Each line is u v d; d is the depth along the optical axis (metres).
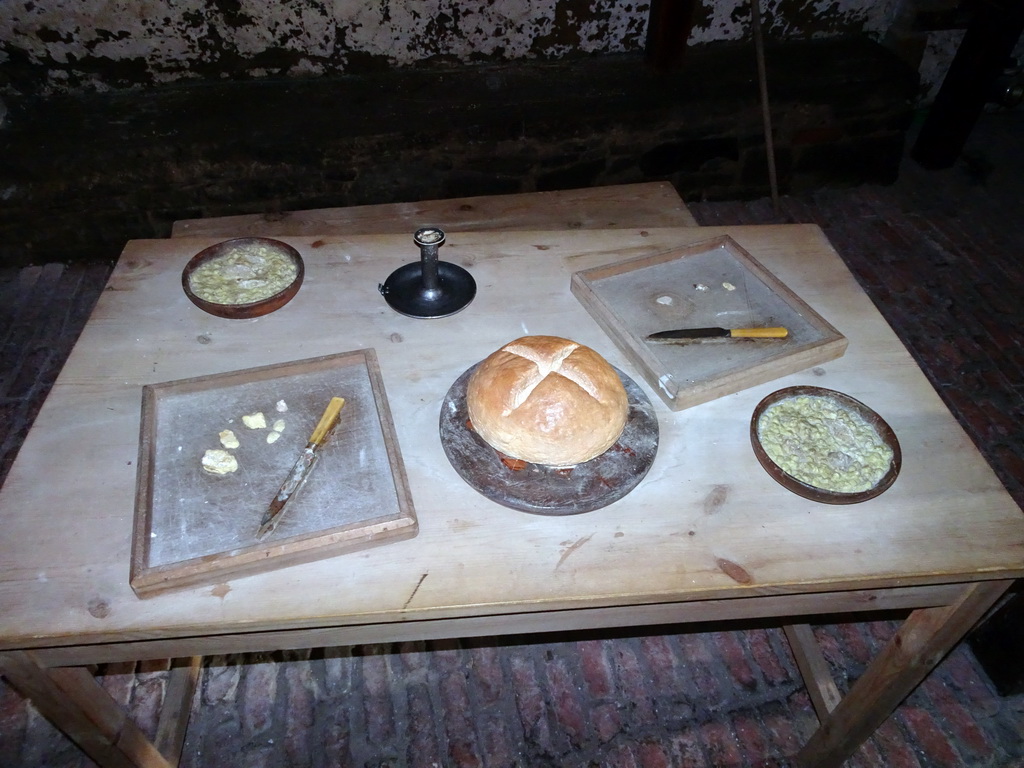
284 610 1.04
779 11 3.25
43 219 2.81
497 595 1.07
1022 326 2.83
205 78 2.96
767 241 1.73
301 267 1.54
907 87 3.18
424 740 1.72
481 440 1.23
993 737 1.77
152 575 1.03
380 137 2.82
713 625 1.95
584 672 1.85
